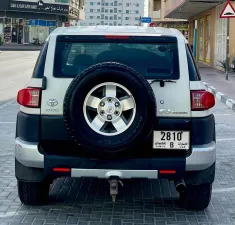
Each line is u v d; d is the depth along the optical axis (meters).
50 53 4.36
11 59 32.09
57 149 4.29
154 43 4.45
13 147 7.77
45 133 4.25
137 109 3.96
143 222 4.57
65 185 5.72
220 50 23.88
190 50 4.51
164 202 5.17
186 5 24.67
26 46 52.47
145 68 4.38
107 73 3.92
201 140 4.23
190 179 4.46
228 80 18.67
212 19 25.81
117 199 5.25
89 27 4.95
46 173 4.27
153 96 4.00
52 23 57.19
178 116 4.21
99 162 4.18
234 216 4.81
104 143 3.95
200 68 25.00
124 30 4.71
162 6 45.47
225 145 8.19
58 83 4.25
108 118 3.98
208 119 4.29
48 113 4.24
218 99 14.19
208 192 4.71
